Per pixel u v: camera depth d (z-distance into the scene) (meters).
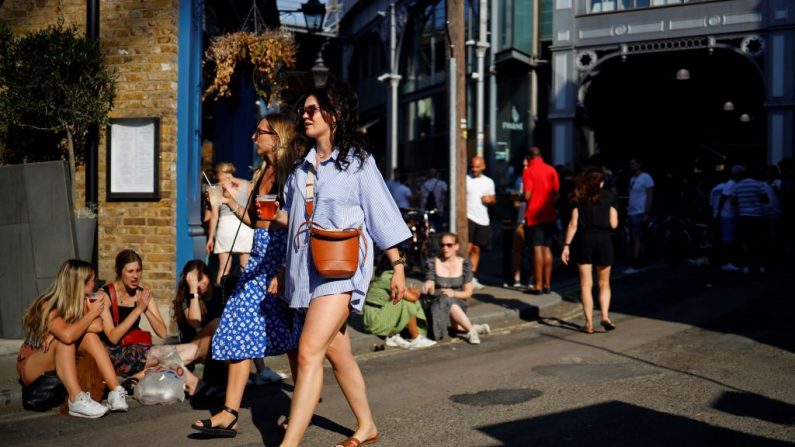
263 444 4.71
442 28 29.06
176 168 9.05
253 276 4.80
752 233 14.47
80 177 9.16
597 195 8.96
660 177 27.08
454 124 10.67
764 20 21.91
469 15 26.75
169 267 8.97
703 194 19.81
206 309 6.81
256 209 4.88
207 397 5.98
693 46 22.81
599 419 5.17
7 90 8.10
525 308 10.45
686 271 14.74
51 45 8.12
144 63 8.99
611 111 26.53
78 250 8.29
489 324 9.83
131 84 9.01
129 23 9.00
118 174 8.98
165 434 5.02
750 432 4.84
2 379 6.37
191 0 9.19
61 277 5.61
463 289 8.81
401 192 15.36
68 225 8.00
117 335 6.17
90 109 8.23
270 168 4.83
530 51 24.98
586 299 9.04
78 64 8.26
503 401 5.71
